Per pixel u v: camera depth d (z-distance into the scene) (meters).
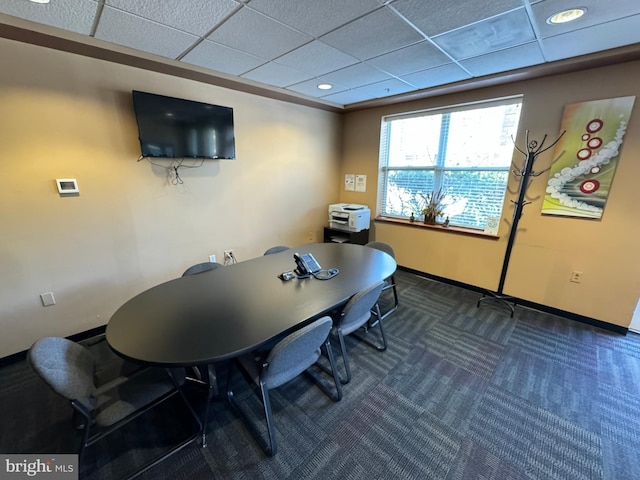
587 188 2.51
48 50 2.01
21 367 2.14
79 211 2.33
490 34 1.94
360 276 2.11
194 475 1.36
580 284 2.70
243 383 1.97
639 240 2.35
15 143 1.99
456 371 2.08
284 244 4.11
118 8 1.63
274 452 1.45
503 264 3.02
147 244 2.78
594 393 1.87
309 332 1.32
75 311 2.44
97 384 1.41
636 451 1.48
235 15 1.72
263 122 3.48
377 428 1.61
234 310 1.56
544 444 1.52
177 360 1.15
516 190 2.96
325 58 2.37
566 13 1.66
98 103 2.29
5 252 2.06
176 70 2.54
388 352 2.30
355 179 4.52
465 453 1.47
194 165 2.97
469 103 3.15
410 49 2.18
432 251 3.77
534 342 2.43
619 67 2.24
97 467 1.39
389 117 3.98
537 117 2.70
